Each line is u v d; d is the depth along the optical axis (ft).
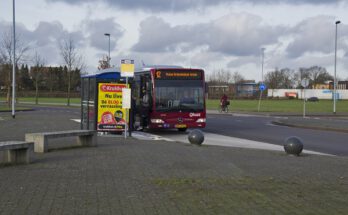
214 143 56.85
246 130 78.28
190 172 31.35
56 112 128.26
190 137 49.32
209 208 21.43
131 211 20.81
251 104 242.17
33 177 28.71
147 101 68.03
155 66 69.72
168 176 29.68
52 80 326.65
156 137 62.95
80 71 185.26
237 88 402.72
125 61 53.47
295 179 29.30
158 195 24.04
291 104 252.21
